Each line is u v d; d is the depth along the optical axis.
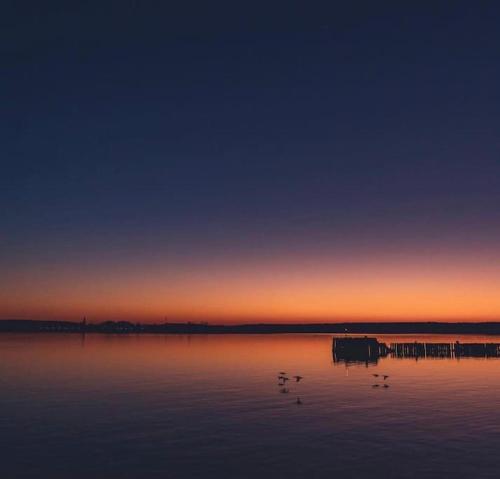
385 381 40.31
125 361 58.97
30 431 24.73
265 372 47.12
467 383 39.16
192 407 30.09
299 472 18.66
